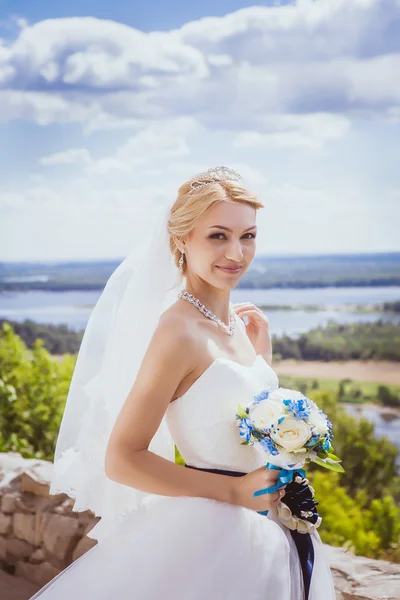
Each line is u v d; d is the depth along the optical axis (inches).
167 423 82.7
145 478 75.7
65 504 137.5
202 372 79.2
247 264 83.4
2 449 272.5
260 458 85.0
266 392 76.8
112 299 88.2
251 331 100.6
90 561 81.3
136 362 86.0
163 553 77.0
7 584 134.9
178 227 82.9
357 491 501.7
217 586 74.9
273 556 77.8
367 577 115.0
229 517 77.3
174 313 80.7
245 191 82.2
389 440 515.2
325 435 73.8
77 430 87.5
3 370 329.7
